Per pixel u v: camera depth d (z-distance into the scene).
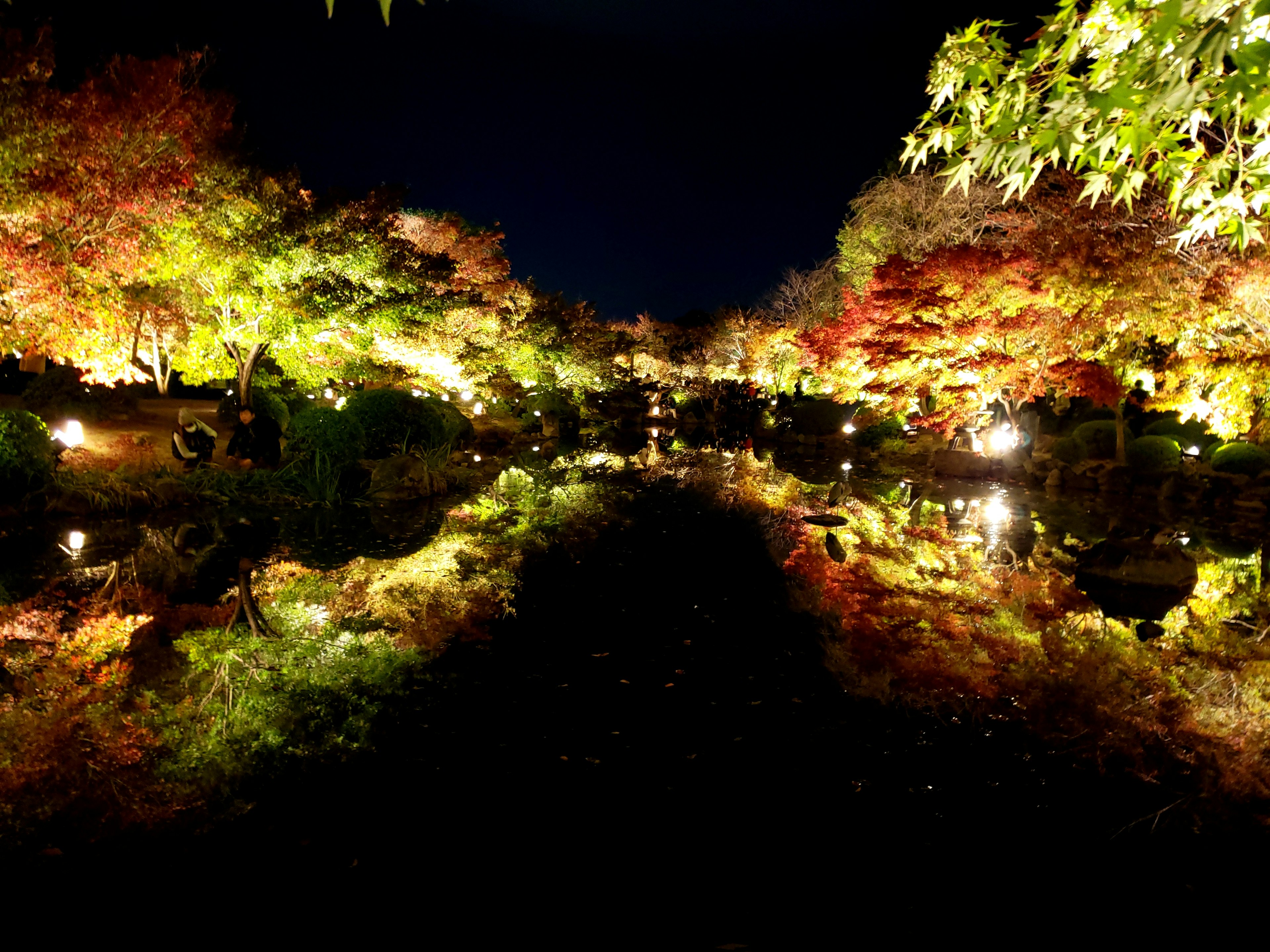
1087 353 15.41
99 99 10.70
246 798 3.71
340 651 5.65
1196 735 4.61
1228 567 8.80
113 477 10.41
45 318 10.48
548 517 11.17
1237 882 3.24
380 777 3.93
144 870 3.15
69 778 3.84
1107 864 3.35
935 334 15.88
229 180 13.97
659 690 5.09
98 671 5.16
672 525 10.79
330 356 17.38
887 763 4.19
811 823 3.60
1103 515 12.25
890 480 16.48
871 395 21.39
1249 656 5.92
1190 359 12.99
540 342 24.95
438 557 8.55
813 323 33.44
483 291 26.38
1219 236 11.96
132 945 2.71
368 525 10.27
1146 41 2.54
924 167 26.70
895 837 3.51
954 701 5.02
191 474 11.31
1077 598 7.45
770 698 4.99
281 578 7.52
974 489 15.21
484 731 4.46
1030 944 2.84
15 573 7.33
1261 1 2.03
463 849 3.34
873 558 8.96
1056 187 17.53
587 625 6.34
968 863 3.33
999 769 4.16
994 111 3.09
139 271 11.84
